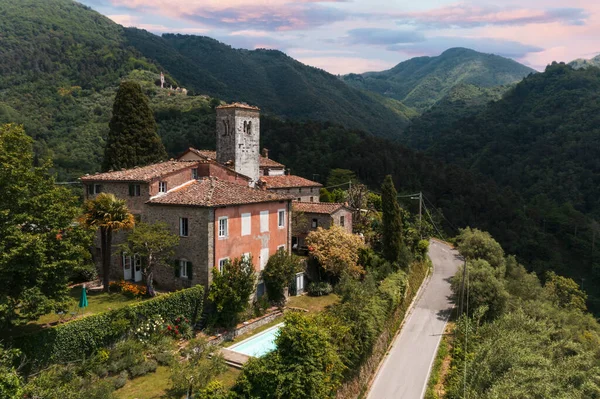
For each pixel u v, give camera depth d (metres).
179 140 84.19
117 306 27.73
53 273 20.69
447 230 86.19
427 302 46.00
